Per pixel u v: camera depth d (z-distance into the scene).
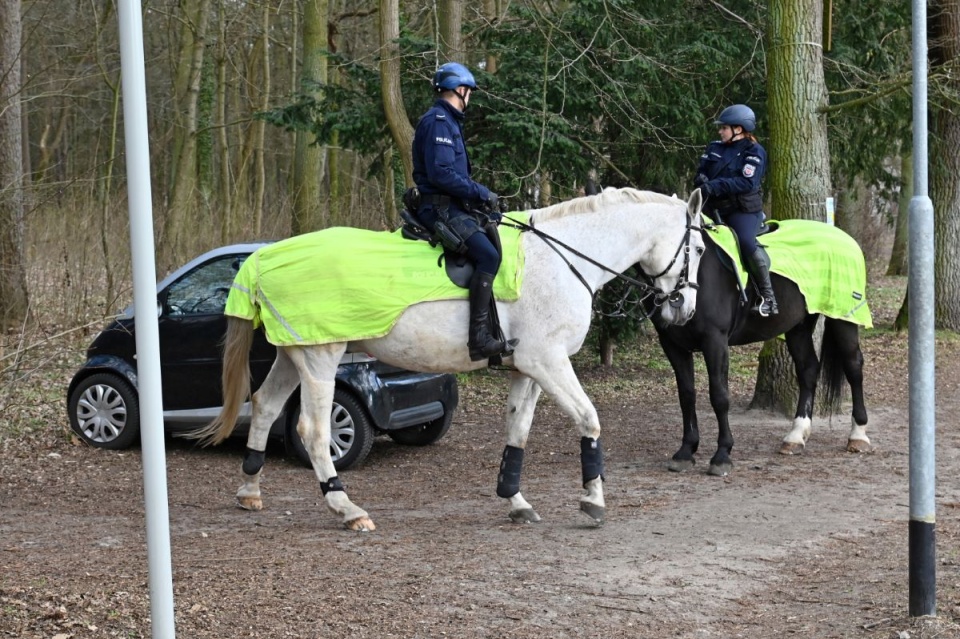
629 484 8.60
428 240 6.84
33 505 7.75
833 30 14.77
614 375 14.52
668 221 7.54
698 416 11.92
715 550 6.55
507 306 6.87
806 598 5.58
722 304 8.84
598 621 5.18
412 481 8.74
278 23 26.08
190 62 22.41
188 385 9.48
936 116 18.31
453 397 9.98
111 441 9.66
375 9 20.00
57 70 18.78
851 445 10.00
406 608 5.29
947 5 16.84
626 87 13.15
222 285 9.45
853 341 9.98
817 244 9.75
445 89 6.73
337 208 17.94
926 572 5.02
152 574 3.77
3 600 5.19
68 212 11.72
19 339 8.72
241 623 5.01
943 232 18.67
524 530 7.02
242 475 8.03
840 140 15.12
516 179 12.40
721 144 9.21
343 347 6.92
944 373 15.10
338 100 13.96
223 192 23.48
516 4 13.70
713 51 13.27
